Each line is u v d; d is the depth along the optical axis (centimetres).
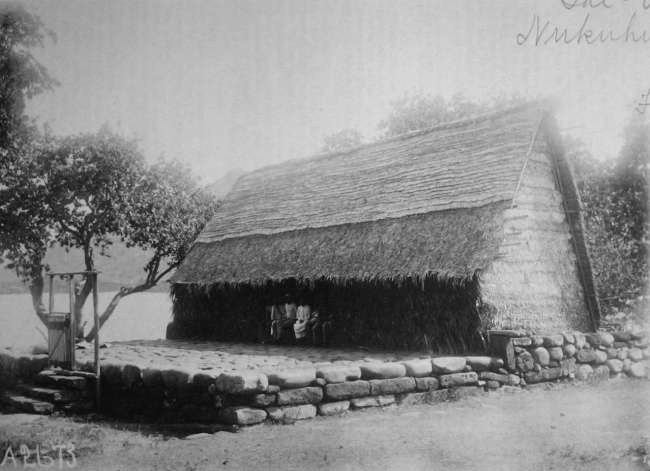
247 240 1847
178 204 2038
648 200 1786
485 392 1112
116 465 741
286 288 1612
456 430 839
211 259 1892
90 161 1794
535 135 1429
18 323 1766
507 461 701
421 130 1750
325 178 1894
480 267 1201
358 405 967
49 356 1231
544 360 1190
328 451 748
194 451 774
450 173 1478
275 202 1952
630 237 1825
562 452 730
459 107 2495
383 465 693
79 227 1845
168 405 984
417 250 1340
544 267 1391
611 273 1794
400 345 1345
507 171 1343
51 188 1759
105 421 1030
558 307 1399
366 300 1423
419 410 971
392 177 1639
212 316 1827
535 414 938
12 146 1603
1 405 1163
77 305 1761
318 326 1503
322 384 938
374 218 1523
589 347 1284
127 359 1230
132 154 1848
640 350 1368
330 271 1473
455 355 1238
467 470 673
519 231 1344
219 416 894
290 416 900
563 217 1471
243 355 1320
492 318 1227
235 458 736
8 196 1697
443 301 1269
